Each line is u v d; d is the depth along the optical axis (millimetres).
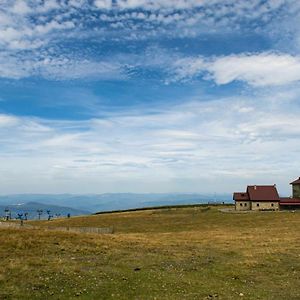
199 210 140250
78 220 126562
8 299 25688
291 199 144250
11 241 45500
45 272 32719
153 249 48906
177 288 29812
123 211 168625
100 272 33688
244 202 140750
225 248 51531
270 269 38594
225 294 28797
